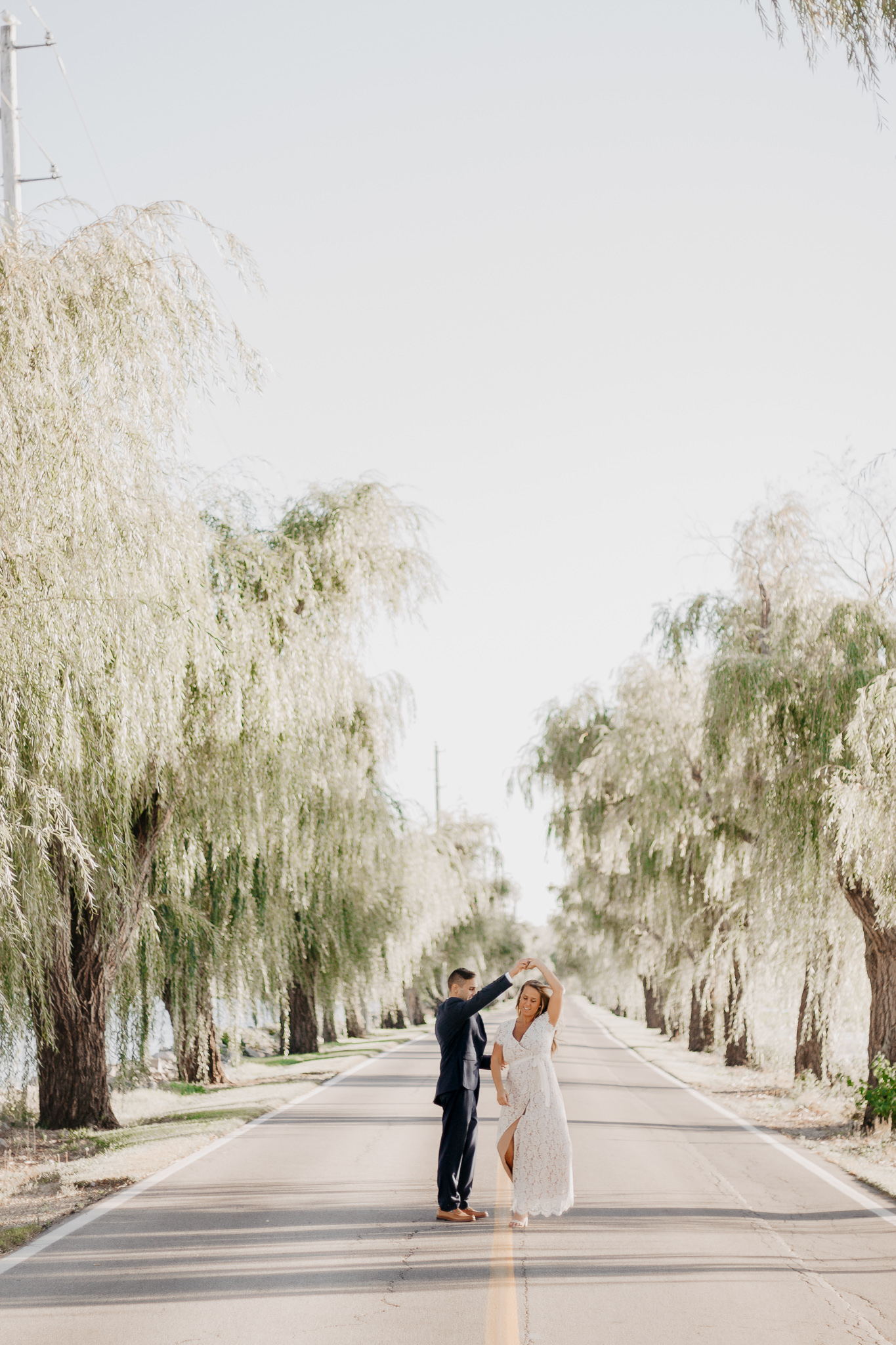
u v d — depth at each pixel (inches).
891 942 630.5
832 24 297.0
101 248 439.2
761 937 735.1
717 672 706.2
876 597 655.8
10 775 386.0
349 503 705.6
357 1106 668.7
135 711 445.1
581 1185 400.8
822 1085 769.6
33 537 381.4
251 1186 394.0
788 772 674.8
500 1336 226.8
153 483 462.6
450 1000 343.6
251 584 633.6
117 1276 273.6
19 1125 601.6
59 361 393.7
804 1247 309.3
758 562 738.8
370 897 1125.7
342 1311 243.9
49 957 510.9
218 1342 223.8
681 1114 661.9
